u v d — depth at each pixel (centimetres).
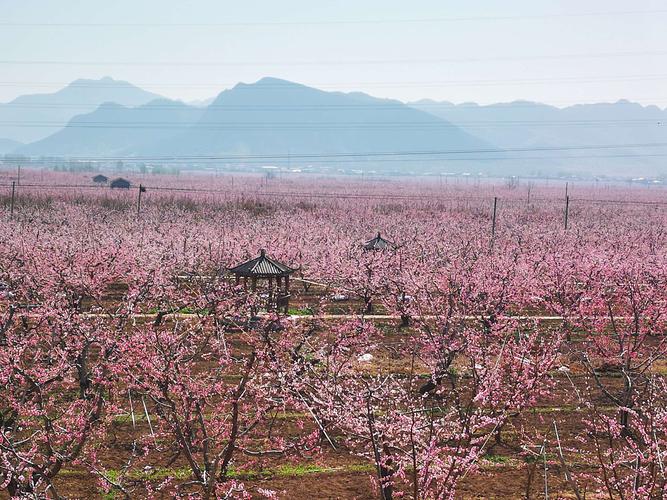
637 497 1230
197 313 2133
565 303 2789
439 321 2320
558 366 2411
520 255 3591
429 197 13075
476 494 1673
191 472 1711
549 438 1942
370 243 4081
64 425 1734
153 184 18200
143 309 2612
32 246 3491
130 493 1603
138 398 2114
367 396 1503
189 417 1462
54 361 1822
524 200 13762
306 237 4916
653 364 2644
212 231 4997
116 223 5669
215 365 2394
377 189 19412
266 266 2962
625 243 4825
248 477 1738
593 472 1755
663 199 17075
